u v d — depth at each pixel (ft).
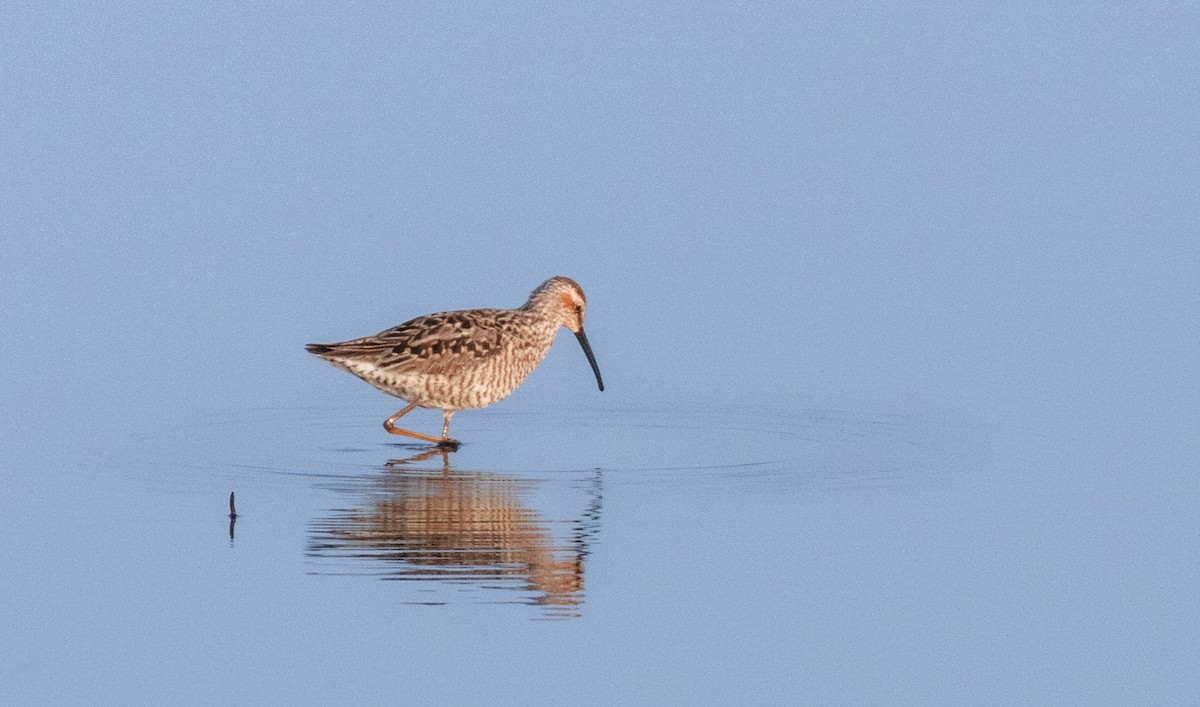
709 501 52.49
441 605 43.11
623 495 53.26
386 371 61.98
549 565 46.09
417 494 53.31
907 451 59.77
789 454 59.52
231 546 47.55
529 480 55.36
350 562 46.24
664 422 66.13
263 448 60.39
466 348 62.69
